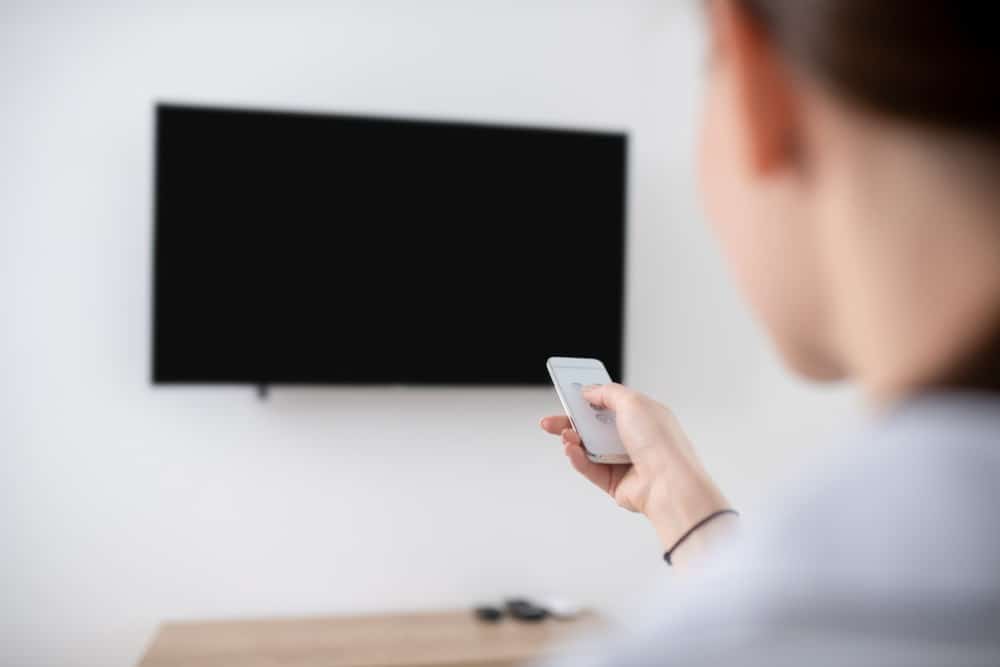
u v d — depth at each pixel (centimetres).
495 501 257
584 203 255
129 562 239
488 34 262
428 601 252
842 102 24
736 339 273
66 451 238
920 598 21
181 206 234
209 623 237
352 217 243
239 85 249
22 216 237
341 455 250
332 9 254
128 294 241
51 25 239
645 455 90
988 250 24
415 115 258
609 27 270
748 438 272
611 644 24
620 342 256
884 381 26
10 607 233
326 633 229
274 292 238
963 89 23
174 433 242
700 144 32
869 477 23
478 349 249
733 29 25
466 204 249
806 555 22
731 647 22
